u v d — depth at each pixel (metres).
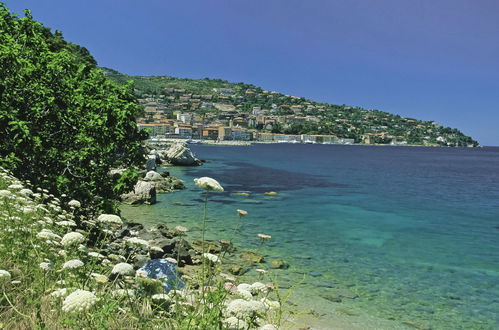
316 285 12.01
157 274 6.39
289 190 38.91
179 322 3.64
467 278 13.57
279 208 27.52
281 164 80.25
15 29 14.16
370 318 9.79
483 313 10.53
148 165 45.09
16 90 12.28
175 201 27.83
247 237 17.89
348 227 22.03
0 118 11.35
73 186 12.16
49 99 12.32
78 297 2.89
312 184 45.19
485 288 12.55
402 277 13.45
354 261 15.11
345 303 10.68
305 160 99.75
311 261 14.70
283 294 10.67
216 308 3.52
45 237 5.27
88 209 12.97
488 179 62.25
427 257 16.30
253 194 34.56
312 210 27.41
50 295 4.04
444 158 156.88
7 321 3.57
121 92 14.45
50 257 5.34
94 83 14.55
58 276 4.58
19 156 12.02
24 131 11.11
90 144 12.91
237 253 14.86
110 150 13.19
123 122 13.27
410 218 25.98
